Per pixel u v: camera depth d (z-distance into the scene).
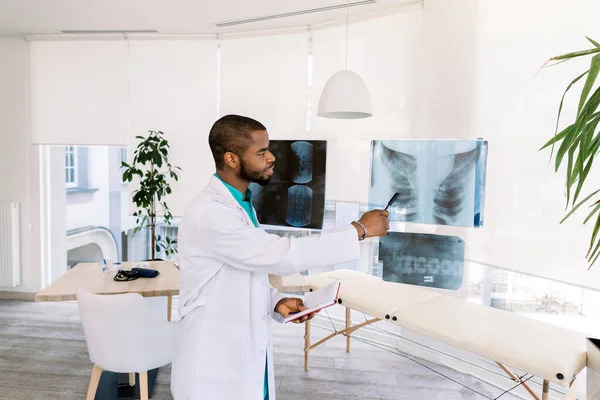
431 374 3.11
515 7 2.66
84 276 2.78
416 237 3.13
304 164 3.68
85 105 4.38
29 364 3.15
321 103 2.72
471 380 3.01
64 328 3.87
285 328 3.98
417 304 2.54
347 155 3.66
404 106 3.32
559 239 2.49
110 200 5.48
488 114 2.83
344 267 4.07
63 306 4.49
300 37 3.84
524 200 2.65
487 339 2.07
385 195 3.20
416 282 3.15
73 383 2.88
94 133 4.38
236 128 1.30
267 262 1.21
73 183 5.48
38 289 4.64
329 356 3.39
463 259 3.00
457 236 3.01
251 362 1.35
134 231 4.19
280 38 3.91
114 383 2.88
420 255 3.13
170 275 2.83
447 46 3.04
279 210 3.79
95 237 5.55
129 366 2.25
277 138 3.98
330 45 3.70
